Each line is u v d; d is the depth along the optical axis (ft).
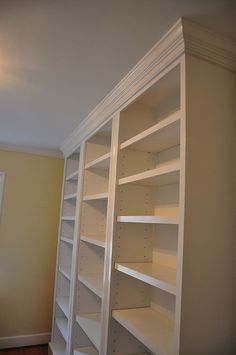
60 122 8.05
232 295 3.62
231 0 3.32
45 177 11.60
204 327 3.37
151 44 4.25
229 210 3.80
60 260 10.06
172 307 4.69
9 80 5.61
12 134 9.46
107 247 5.47
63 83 5.65
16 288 10.63
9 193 10.97
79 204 7.81
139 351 5.05
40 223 11.31
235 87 4.20
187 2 3.39
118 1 3.44
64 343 9.46
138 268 4.74
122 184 5.44
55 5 3.56
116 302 5.08
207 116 3.87
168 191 5.36
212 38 3.88
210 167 3.75
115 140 5.77
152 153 5.86
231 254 3.71
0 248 10.61
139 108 5.89
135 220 4.58
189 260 3.42
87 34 4.11
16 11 3.70
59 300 9.48
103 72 5.14
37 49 4.53
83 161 7.98
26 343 10.43
